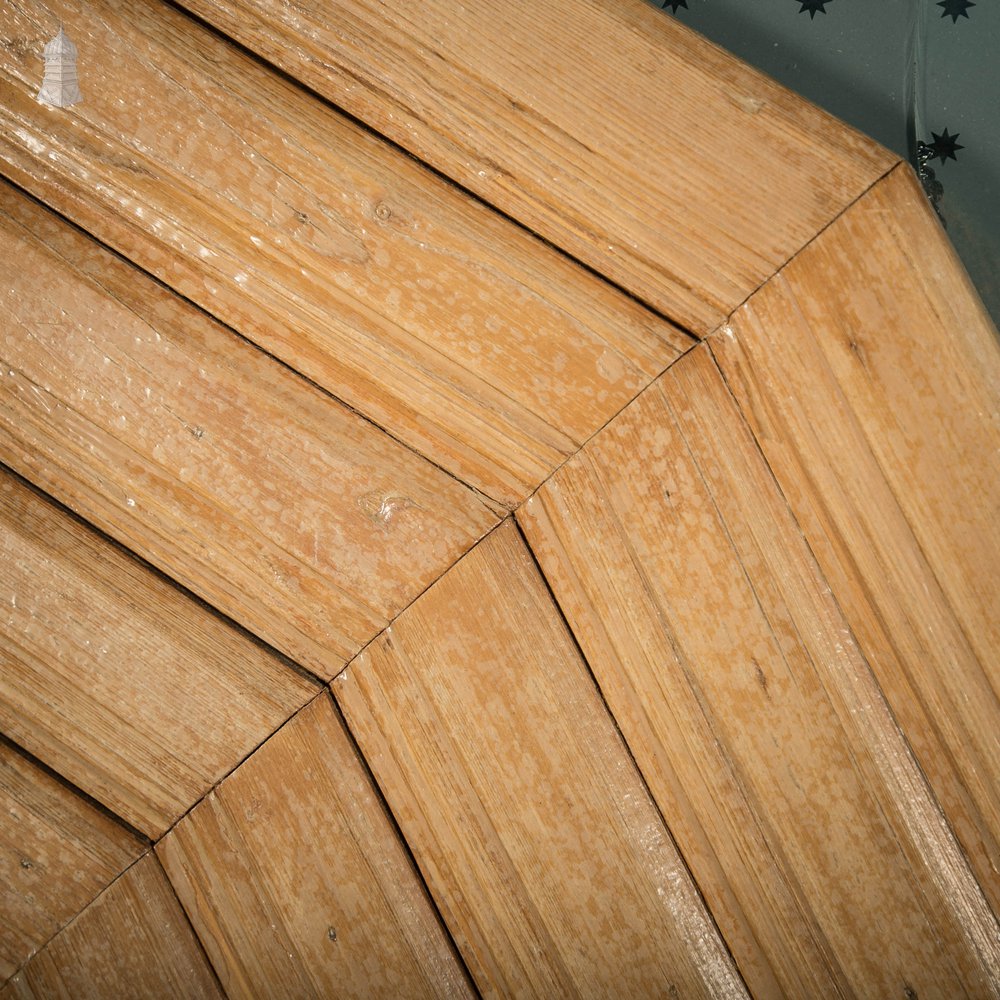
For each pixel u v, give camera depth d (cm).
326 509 75
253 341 74
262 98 73
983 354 71
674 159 72
